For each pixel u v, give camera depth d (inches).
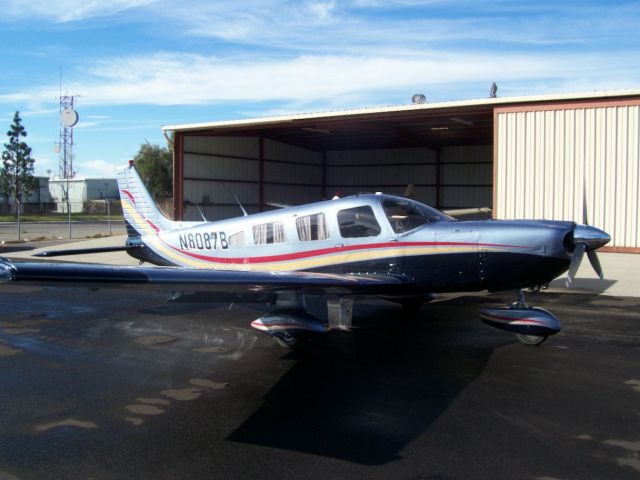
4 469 126.6
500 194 593.9
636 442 137.2
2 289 402.6
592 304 318.3
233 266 298.4
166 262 333.7
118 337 255.3
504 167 591.2
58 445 139.3
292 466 127.1
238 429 149.0
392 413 159.0
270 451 135.2
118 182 369.1
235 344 242.1
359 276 239.0
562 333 250.5
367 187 1158.3
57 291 394.3
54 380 192.1
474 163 1059.3
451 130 897.5
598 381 184.7
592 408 160.4
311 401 170.1
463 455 131.2
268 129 879.7
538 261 220.4
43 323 286.7
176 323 285.6
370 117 710.5
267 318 232.1
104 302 348.5
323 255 262.7
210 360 217.0
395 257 243.3
